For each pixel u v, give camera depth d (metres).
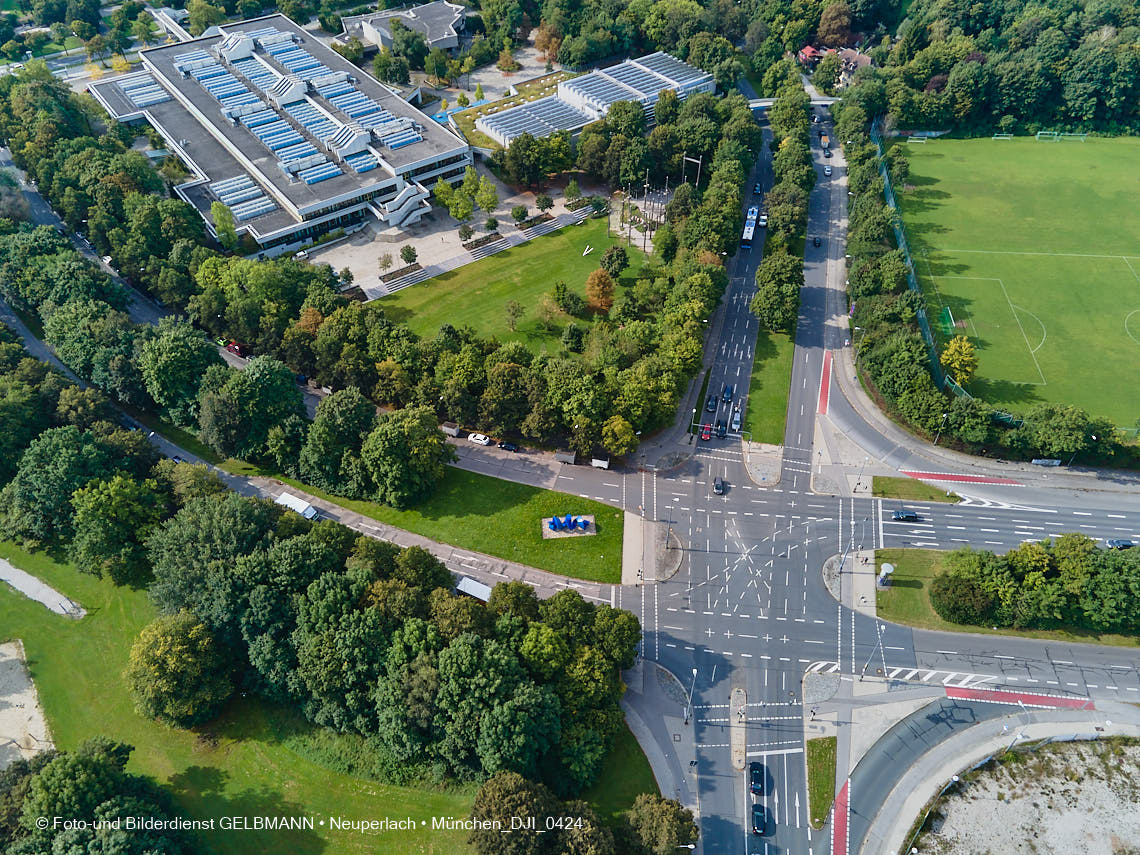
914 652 143.25
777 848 118.56
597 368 184.38
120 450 165.00
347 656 125.12
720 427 185.38
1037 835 119.56
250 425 174.12
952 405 175.62
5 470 164.12
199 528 140.38
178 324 194.12
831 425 186.88
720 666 141.25
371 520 166.62
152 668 125.00
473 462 179.00
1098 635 144.62
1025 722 132.88
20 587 154.62
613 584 154.50
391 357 186.38
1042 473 174.25
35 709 135.25
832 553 159.62
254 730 132.38
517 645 128.75
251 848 118.31
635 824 113.06
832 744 130.50
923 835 119.81
